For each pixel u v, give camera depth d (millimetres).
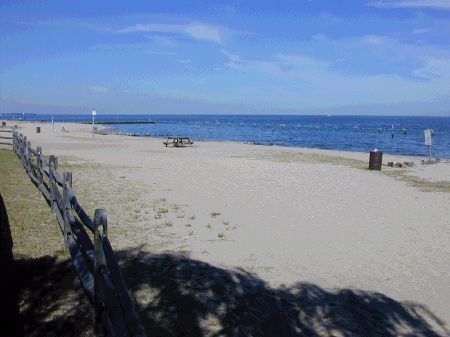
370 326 5039
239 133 71438
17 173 14805
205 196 12328
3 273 5715
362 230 9172
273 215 10258
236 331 4777
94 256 3928
